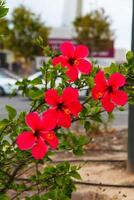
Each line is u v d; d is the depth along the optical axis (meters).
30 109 3.03
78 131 8.20
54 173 3.24
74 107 2.77
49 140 2.71
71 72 2.97
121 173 7.46
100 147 9.45
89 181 6.90
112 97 2.84
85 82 3.04
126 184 6.82
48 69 2.96
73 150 3.15
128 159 7.54
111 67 3.01
